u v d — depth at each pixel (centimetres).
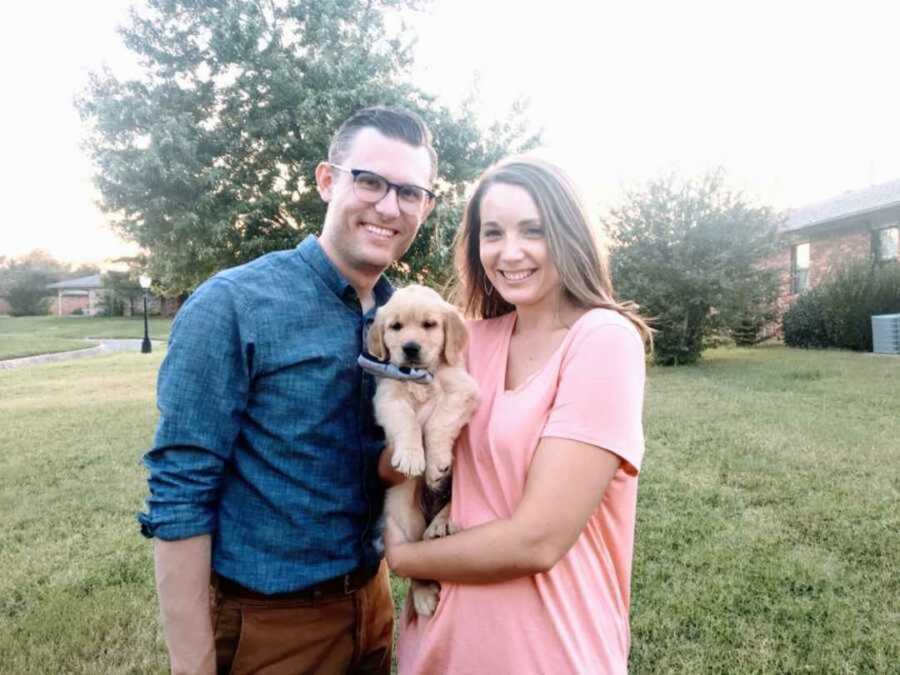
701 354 1700
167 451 188
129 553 477
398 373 236
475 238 250
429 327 254
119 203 1391
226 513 200
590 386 176
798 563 425
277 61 1421
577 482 172
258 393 197
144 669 339
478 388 228
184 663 186
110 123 1370
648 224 1527
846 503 527
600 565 187
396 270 1450
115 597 410
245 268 203
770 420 835
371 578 226
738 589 395
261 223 1482
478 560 173
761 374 1280
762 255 1542
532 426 184
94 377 1608
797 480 588
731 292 1475
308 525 200
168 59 1462
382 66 1495
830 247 2039
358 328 213
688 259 1504
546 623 175
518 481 183
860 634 347
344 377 205
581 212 207
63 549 488
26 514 559
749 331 2031
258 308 195
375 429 238
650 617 367
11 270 7375
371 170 209
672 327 1505
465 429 229
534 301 207
